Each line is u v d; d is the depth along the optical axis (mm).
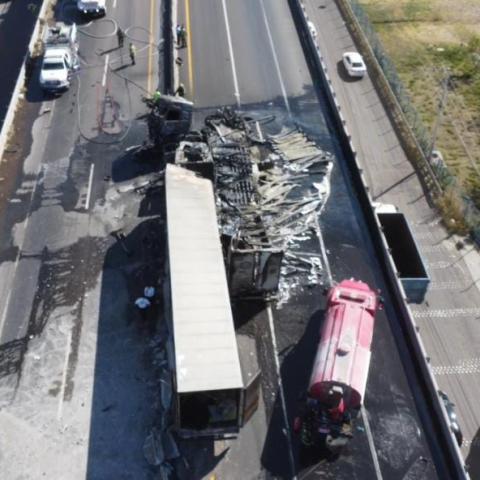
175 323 24047
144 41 48250
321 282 30641
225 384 22203
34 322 29125
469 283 38125
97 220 33906
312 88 43406
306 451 24391
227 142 36406
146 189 35625
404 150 47438
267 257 27984
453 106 51625
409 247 37125
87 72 44750
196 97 42250
